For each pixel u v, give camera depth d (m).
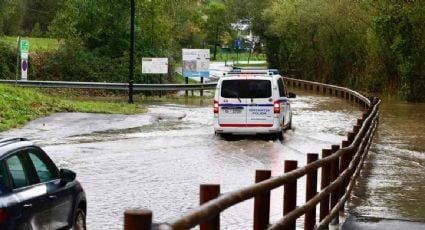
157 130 27.44
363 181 16.70
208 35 134.12
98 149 21.47
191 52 51.16
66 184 9.25
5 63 49.06
